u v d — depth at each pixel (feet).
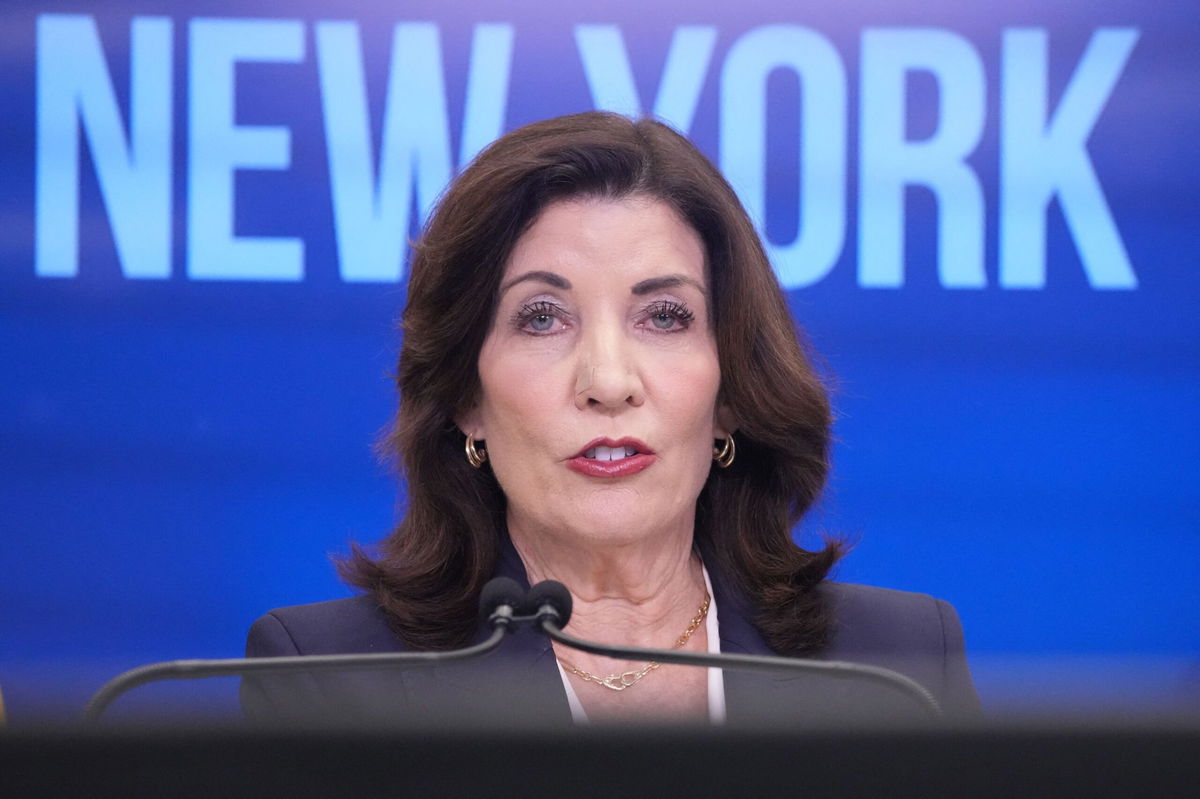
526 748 9.48
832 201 39.29
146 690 21.95
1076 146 39.32
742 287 22.04
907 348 39.45
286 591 39.52
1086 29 39.29
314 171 39.29
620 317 21.29
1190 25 39.19
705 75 39.22
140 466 39.42
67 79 39.09
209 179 39.24
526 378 21.27
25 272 39.14
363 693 21.85
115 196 39.19
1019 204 39.37
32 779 9.34
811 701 22.00
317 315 39.45
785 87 39.32
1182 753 9.43
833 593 24.34
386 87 39.19
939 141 39.34
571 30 39.22
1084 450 39.52
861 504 39.45
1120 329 39.42
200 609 39.50
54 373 39.27
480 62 39.22
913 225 39.45
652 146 21.95
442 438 22.95
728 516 23.54
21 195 39.06
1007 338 39.45
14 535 39.24
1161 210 39.32
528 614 16.92
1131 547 39.52
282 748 9.44
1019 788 9.48
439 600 22.80
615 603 22.40
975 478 39.50
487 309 21.72
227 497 39.50
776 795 9.49
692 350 21.67
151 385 39.40
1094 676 10.73
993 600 39.50
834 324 39.40
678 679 22.24
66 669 38.91
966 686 23.66
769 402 22.47
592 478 21.21
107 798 9.37
